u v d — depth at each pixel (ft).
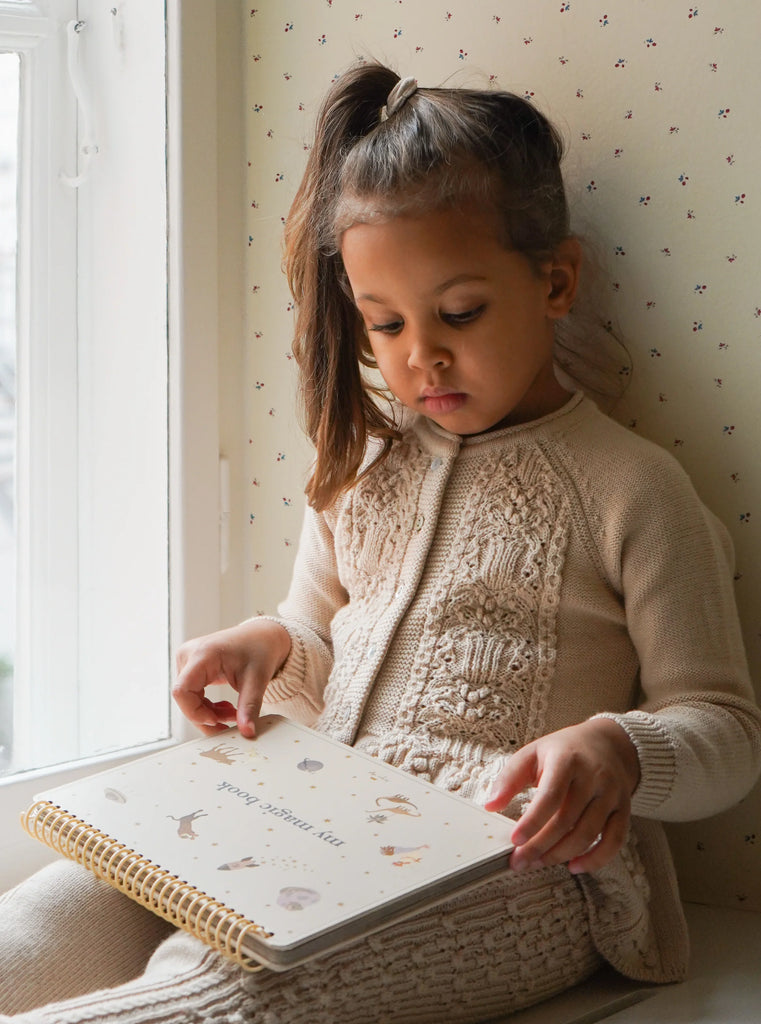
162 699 4.17
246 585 4.34
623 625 3.17
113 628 4.09
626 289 3.47
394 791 2.77
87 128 4.01
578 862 2.57
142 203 4.05
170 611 4.14
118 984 2.84
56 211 4.00
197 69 3.98
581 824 2.53
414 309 3.04
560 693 3.10
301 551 3.78
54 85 3.98
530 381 3.21
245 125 4.17
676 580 3.05
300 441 4.14
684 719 2.84
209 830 2.61
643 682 3.10
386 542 3.42
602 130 3.47
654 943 3.00
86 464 4.06
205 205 4.04
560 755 2.57
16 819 3.66
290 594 3.79
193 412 4.06
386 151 3.04
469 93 3.18
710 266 3.31
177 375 4.04
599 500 3.14
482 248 3.00
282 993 2.39
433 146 3.00
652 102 3.37
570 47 3.51
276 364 4.17
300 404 3.73
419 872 2.40
